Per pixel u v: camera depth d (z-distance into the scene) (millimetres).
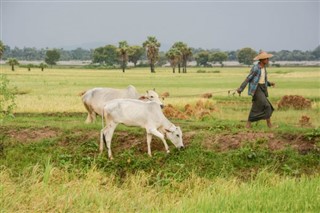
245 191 9484
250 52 199625
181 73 102438
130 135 13156
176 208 8977
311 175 11172
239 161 11867
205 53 185375
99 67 147250
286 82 58312
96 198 9773
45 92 39656
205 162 11906
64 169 11922
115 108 12281
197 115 21000
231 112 25219
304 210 8453
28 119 15711
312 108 27219
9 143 13172
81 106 25656
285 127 13555
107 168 11906
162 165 11914
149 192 10508
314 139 12328
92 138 13172
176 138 12289
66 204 9312
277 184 10102
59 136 13320
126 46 108062
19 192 9953
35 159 12578
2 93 14008
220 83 58188
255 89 13312
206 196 9336
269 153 12039
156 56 112500
